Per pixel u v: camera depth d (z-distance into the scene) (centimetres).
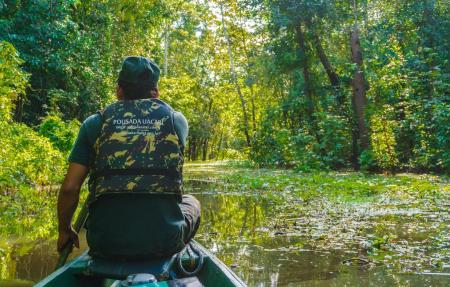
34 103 1709
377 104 1714
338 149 1798
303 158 1802
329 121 1780
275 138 2072
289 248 554
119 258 291
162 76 3188
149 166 289
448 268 467
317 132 1883
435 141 1551
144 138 292
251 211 842
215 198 1041
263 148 2194
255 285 416
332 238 606
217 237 616
